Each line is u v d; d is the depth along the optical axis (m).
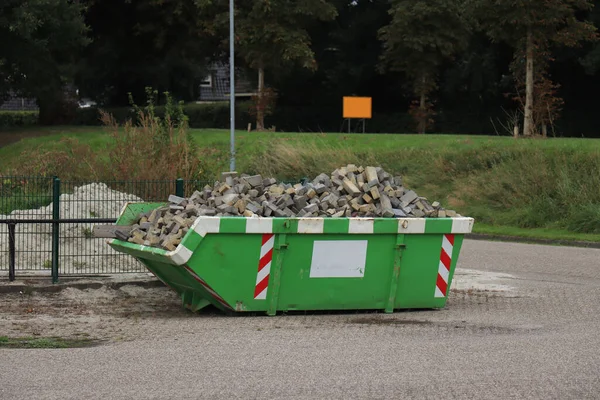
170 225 11.22
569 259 18.75
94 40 55.91
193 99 71.69
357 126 57.75
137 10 52.69
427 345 9.34
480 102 56.22
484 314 11.58
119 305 12.13
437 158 31.62
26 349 9.11
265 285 11.12
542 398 7.23
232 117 33.41
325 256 11.28
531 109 37.47
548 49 41.78
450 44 50.62
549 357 8.73
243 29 48.25
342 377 7.89
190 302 11.68
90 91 60.81
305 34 48.91
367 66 58.22
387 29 51.94
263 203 11.24
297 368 8.23
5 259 14.42
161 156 21.66
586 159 28.22
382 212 11.60
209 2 48.31
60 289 12.96
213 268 10.88
